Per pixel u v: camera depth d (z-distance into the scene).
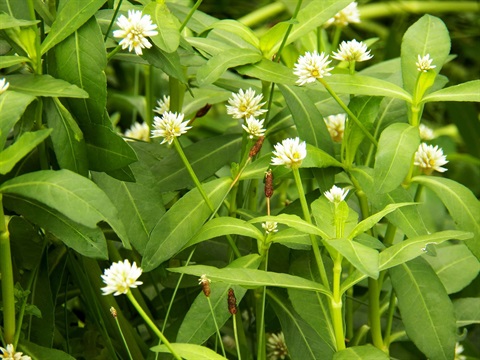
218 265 0.55
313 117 0.52
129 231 0.49
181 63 0.53
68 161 0.47
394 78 0.55
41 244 0.52
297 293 0.49
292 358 0.50
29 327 0.50
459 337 0.56
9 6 0.49
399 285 0.50
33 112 0.48
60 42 0.47
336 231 0.46
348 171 0.51
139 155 0.55
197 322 0.48
